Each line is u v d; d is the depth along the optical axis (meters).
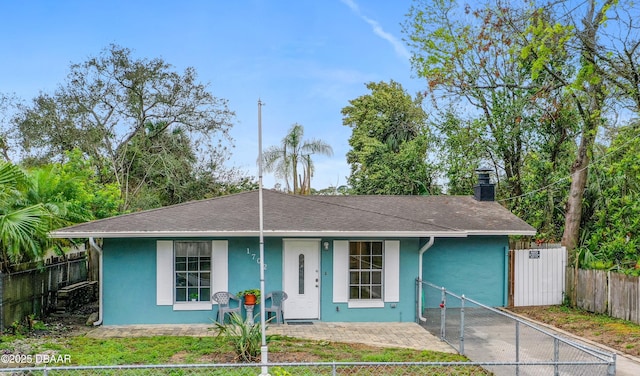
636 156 18.95
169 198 33.66
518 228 17.47
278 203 16.72
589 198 22.19
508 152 25.53
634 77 16.33
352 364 6.93
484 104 25.53
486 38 23.53
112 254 14.67
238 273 14.99
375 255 15.48
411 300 15.43
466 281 17.81
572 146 24.17
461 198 20.89
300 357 10.86
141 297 14.71
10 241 12.97
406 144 31.41
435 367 10.23
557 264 18.30
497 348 12.05
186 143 33.44
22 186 14.70
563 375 9.74
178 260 14.91
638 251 18.98
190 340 12.39
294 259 15.23
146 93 32.34
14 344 11.73
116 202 21.91
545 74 21.27
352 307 15.26
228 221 15.05
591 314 16.42
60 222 15.45
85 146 30.91
